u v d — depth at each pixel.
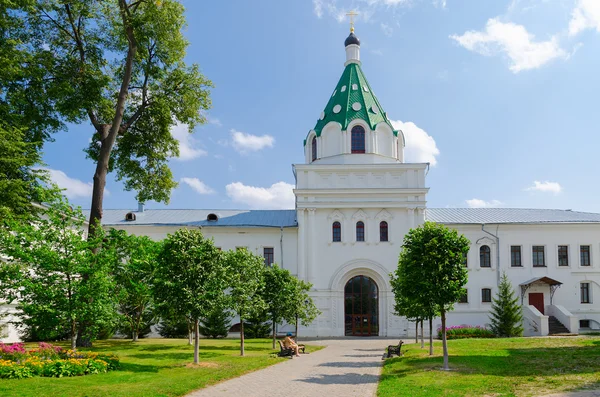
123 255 28.98
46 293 20.03
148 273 28.52
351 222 46.28
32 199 28.56
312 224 46.09
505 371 18.67
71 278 20.97
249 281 28.00
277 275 32.81
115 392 14.69
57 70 31.56
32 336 33.19
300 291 35.22
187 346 30.95
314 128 51.19
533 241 48.78
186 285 22.03
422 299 21.20
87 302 20.98
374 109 49.66
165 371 20.12
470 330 42.00
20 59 28.03
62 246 21.08
